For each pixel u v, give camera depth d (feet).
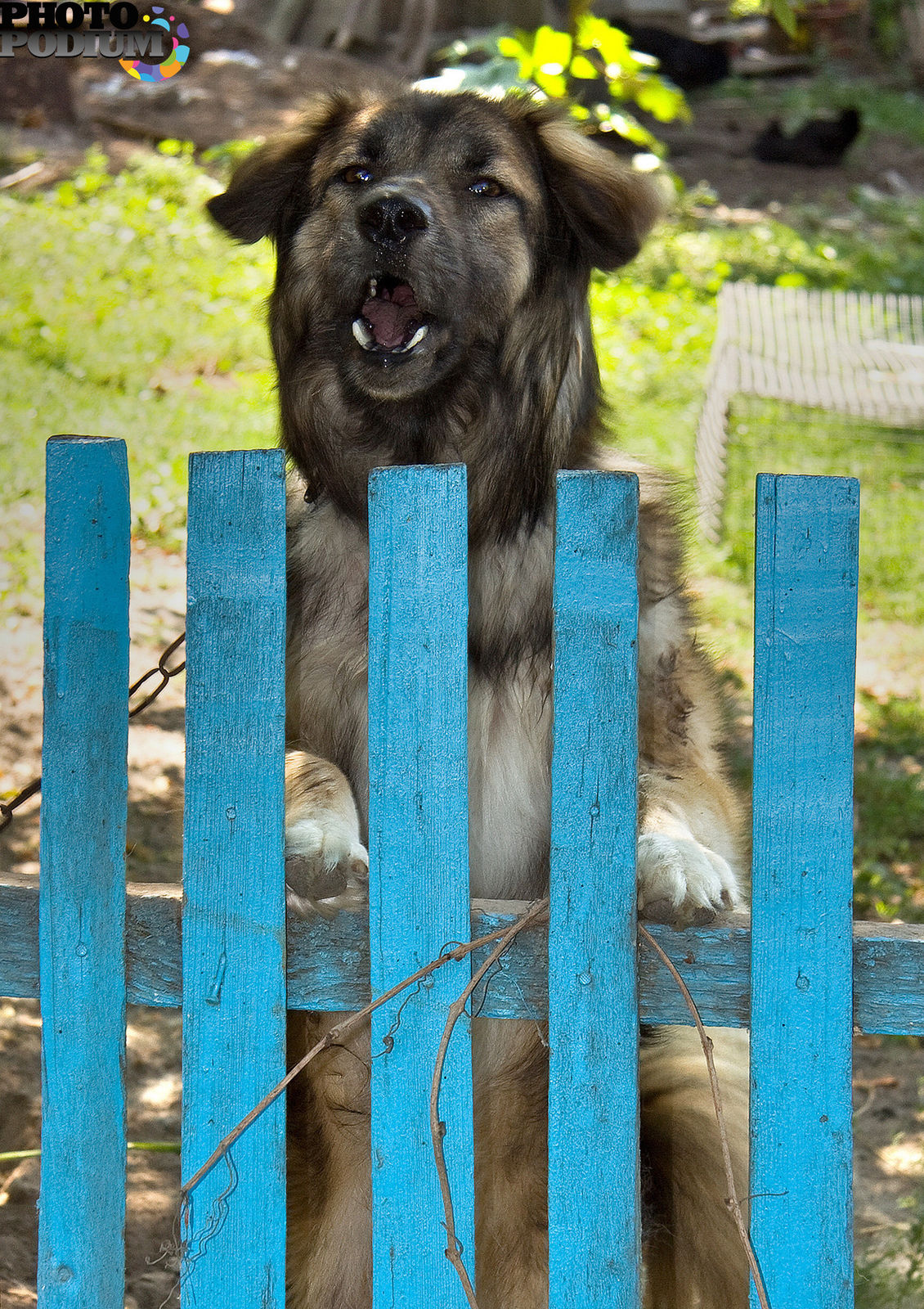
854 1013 6.57
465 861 6.66
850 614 6.24
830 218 53.62
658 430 30.32
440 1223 6.85
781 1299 6.65
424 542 6.47
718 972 6.72
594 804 6.52
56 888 6.89
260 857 6.78
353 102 10.37
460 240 9.77
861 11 76.64
